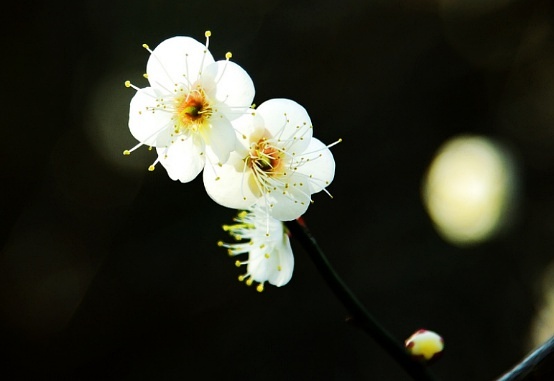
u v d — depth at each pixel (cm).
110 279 94
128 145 95
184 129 39
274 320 91
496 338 89
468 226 81
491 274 90
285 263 40
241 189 39
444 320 90
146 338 92
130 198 95
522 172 95
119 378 91
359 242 92
